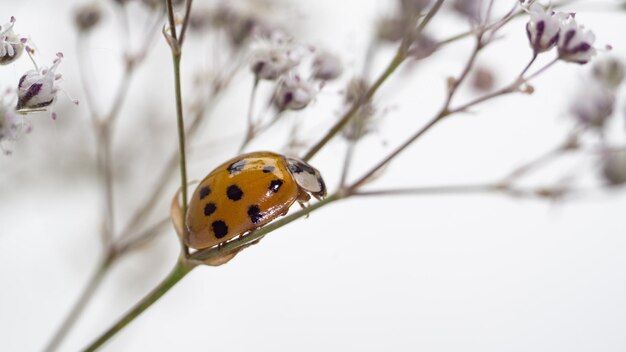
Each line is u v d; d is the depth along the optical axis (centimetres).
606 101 10
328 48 9
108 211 10
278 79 9
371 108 9
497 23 8
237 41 10
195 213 8
